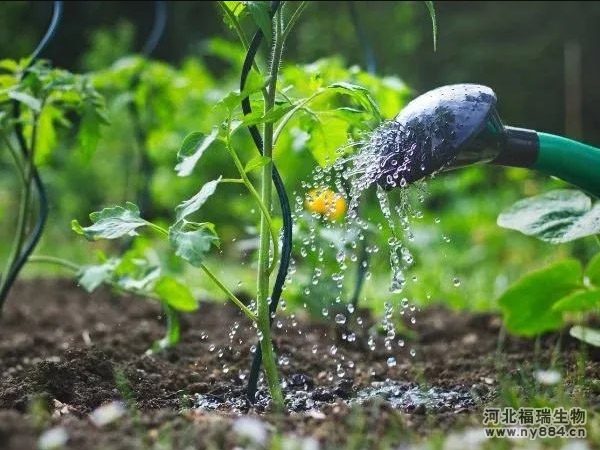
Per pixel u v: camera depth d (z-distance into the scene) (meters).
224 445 1.95
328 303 3.52
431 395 2.67
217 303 4.82
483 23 10.75
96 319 4.52
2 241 7.74
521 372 2.67
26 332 4.24
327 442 1.98
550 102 10.80
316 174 2.85
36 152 3.43
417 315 4.43
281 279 2.38
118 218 2.30
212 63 10.15
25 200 3.21
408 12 10.48
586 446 1.96
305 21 10.53
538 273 2.79
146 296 3.34
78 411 2.35
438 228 6.12
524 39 10.77
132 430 2.02
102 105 3.17
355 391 2.73
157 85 4.36
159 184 6.68
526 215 2.78
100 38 8.98
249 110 2.31
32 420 2.07
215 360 3.19
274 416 2.17
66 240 7.50
